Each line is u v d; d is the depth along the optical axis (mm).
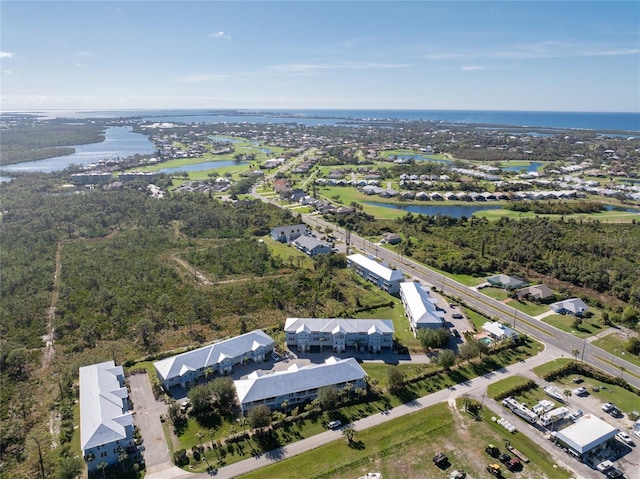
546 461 96500
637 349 138000
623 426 107875
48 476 92125
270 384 112938
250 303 169875
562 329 154000
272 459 96188
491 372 129125
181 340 145375
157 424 106750
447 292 184750
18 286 183500
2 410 113000
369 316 163000
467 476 92000
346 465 94375
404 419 109000
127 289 180750
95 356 135625
